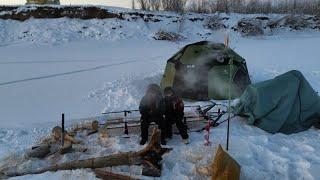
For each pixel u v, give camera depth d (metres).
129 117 8.84
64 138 7.36
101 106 10.59
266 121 8.20
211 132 7.96
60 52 22.41
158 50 22.73
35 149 7.01
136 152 6.54
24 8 29.66
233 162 5.84
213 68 10.84
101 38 27.92
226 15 33.00
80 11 29.98
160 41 27.73
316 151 7.07
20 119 9.67
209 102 10.43
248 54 20.11
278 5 38.56
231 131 8.05
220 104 9.95
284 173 6.22
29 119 9.66
